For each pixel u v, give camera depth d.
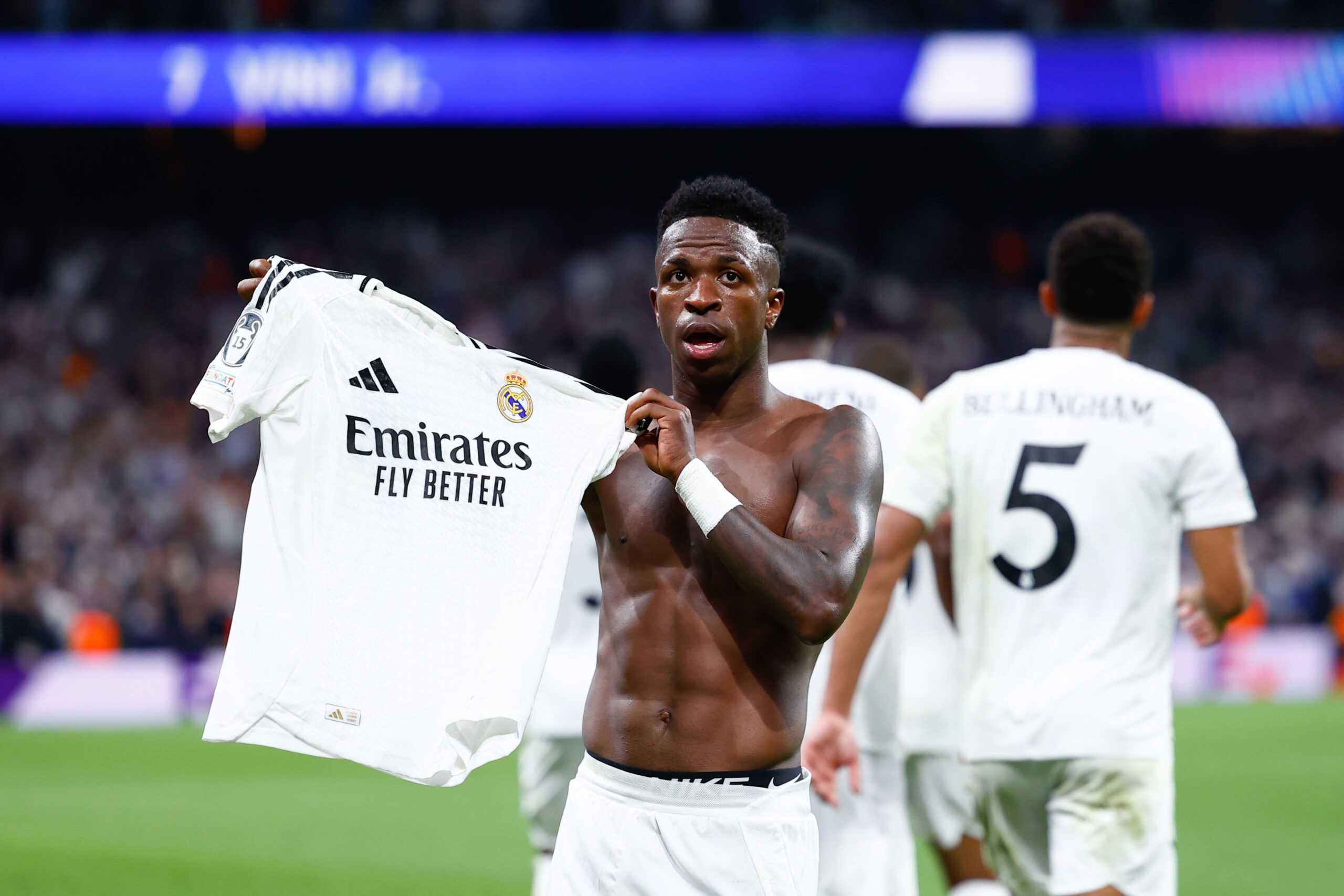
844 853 8.74
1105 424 7.51
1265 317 48.47
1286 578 36.06
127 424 39.16
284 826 16.61
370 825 16.70
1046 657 7.41
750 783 5.50
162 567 31.98
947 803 9.89
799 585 5.13
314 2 41.41
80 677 27.36
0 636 29.56
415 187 50.25
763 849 5.48
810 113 39.31
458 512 5.73
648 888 5.46
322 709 5.53
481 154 50.06
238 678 5.54
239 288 5.82
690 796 5.47
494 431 5.80
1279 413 44.88
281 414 5.69
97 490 35.88
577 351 46.31
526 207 50.81
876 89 39.31
